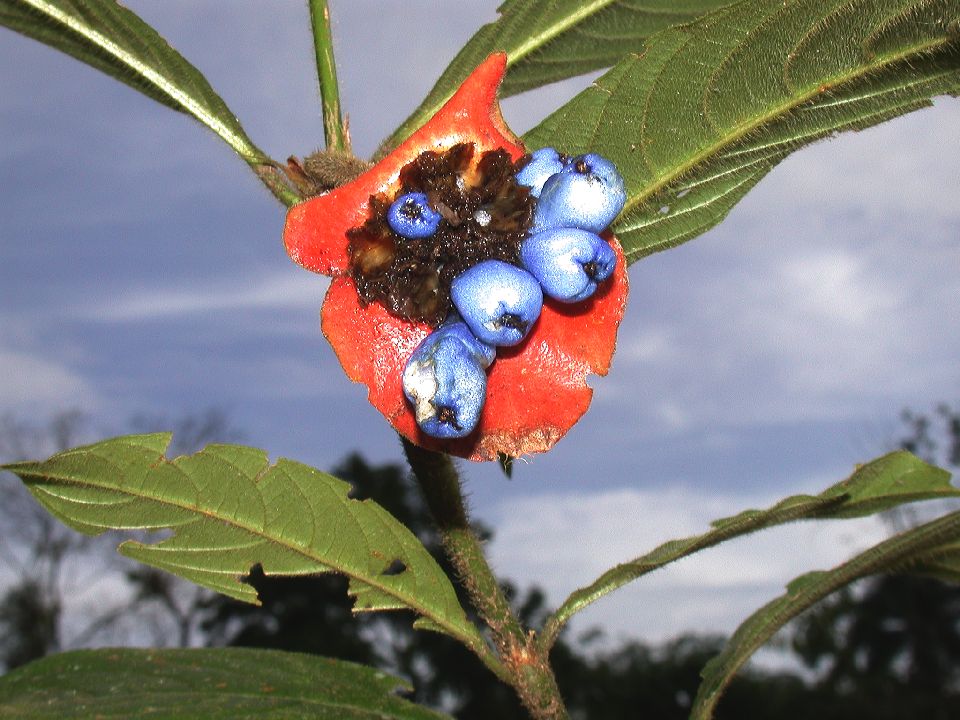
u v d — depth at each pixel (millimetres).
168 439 115
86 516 120
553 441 113
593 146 132
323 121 133
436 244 109
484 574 128
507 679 127
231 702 116
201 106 140
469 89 114
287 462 119
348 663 129
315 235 111
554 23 151
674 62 125
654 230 136
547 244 106
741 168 132
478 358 106
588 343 115
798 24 118
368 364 111
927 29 115
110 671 122
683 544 124
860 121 127
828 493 131
